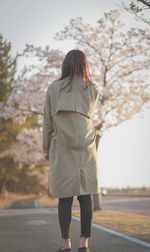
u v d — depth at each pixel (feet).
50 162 10.84
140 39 47.14
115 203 69.62
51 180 10.75
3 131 109.70
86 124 10.82
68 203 10.74
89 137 10.81
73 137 10.53
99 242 15.30
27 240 16.38
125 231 18.84
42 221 25.08
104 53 47.44
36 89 53.26
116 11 45.78
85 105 10.91
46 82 53.36
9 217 28.99
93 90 11.14
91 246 14.33
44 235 17.92
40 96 51.49
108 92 44.37
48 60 48.60
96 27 48.26
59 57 48.44
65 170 10.49
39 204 75.87
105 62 47.57
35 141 105.70
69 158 10.55
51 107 10.85
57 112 10.63
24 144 105.09
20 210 45.32
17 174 146.10
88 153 10.76
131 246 14.21
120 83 48.52
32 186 185.78
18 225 22.75
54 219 26.45
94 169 10.81
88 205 10.68
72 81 10.92
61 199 10.77
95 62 48.75
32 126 113.50
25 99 51.01
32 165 147.64
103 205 62.44
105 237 16.72
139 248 13.74
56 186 10.55
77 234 18.13
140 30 46.03
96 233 18.07
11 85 95.25
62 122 10.64
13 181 169.07
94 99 11.18
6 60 97.09
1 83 95.04
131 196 127.13
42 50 48.93
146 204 62.28
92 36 48.01
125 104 47.88
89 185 10.64
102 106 44.45
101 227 20.63
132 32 46.14
